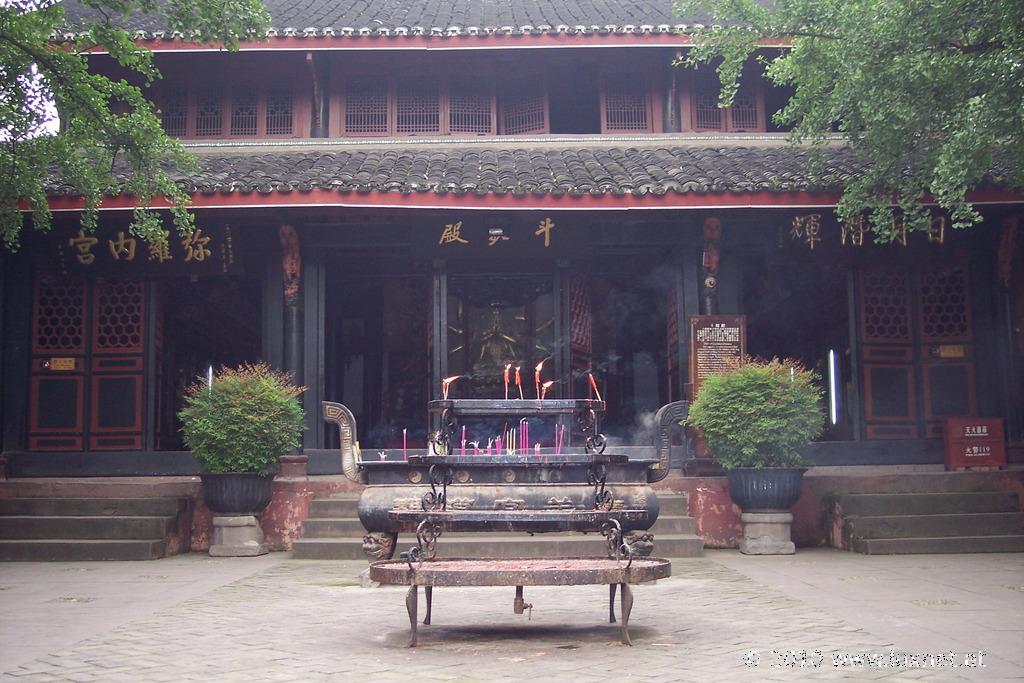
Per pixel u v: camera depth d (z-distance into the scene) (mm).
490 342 18938
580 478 9430
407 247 16266
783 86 17594
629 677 5547
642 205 14023
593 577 6543
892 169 12930
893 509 13242
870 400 15891
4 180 11914
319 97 17047
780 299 20156
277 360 15539
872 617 7477
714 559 11828
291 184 13844
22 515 13266
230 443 12547
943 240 15461
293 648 6551
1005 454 15000
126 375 15758
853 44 11453
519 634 7012
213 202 13938
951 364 15906
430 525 7391
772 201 14055
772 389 12469
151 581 10258
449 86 17359
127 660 6191
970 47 11117
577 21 17219
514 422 17141
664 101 17375
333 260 19828
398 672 5773
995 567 10773
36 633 7195
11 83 11414
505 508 9219
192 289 19391
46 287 15883
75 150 12453
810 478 13664
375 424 21328
